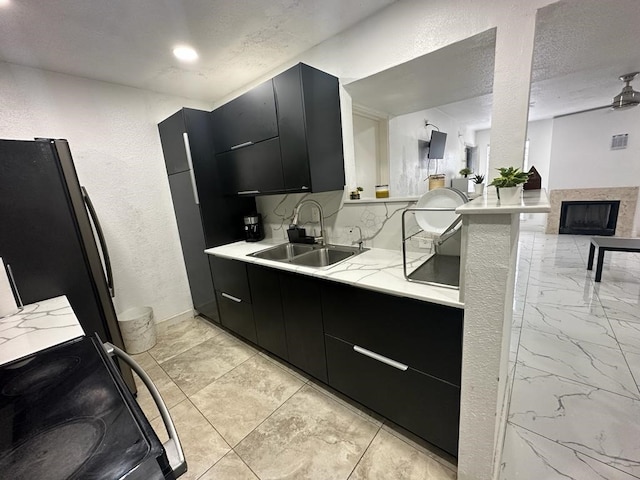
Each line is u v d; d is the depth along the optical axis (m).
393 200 1.88
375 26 1.67
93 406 0.68
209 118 2.45
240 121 2.16
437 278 1.37
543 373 1.82
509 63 1.30
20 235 1.42
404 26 1.57
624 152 4.93
